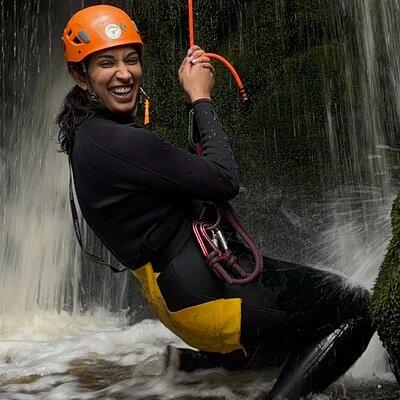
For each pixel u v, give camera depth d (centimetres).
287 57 518
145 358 361
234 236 247
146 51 536
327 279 252
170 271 240
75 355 371
